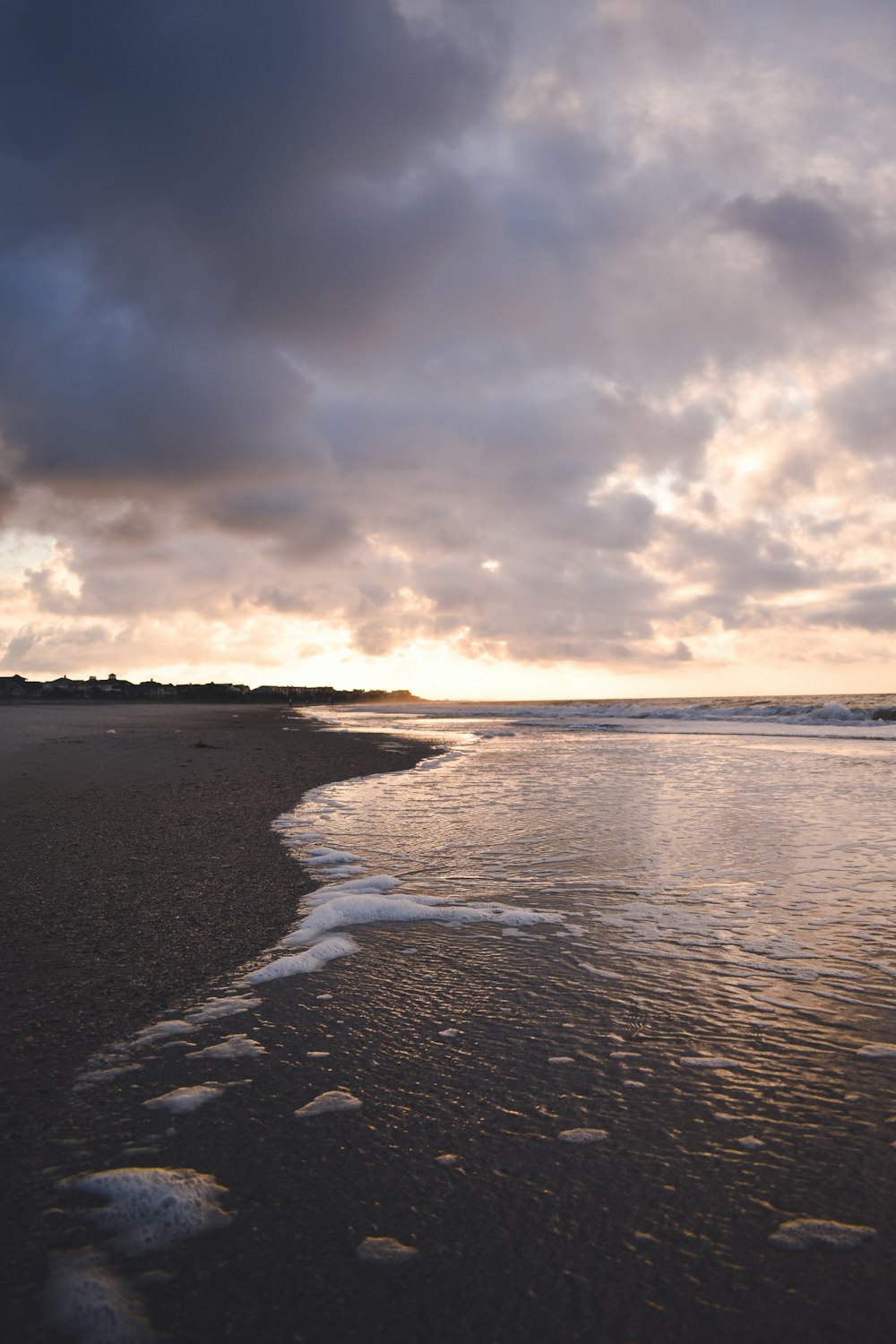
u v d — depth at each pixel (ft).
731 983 11.93
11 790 32.35
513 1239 6.29
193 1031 10.23
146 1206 6.66
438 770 43.39
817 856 20.61
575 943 13.84
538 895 16.93
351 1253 6.14
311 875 18.48
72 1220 6.51
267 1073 9.09
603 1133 7.85
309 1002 11.25
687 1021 10.55
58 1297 5.66
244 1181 7.05
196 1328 5.40
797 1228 6.39
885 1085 8.79
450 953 13.34
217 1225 6.46
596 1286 5.79
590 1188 6.95
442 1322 5.46
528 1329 5.39
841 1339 5.29
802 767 43.68
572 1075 9.05
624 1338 5.30
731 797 31.42
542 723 111.86
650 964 12.79
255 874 18.49
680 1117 8.14
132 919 15.01
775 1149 7.55
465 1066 9.28
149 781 36.14
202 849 21.13
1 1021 10.48
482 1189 6.94
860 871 18.94
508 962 12.90
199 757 49.70
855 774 39.75
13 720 96.68
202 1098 8.50
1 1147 7.55
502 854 20.93
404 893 17.06
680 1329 5.39
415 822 25.84
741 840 22.76
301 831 24.02
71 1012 10.82
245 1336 5.32
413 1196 6.84
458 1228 6.43
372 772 41.93
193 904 16.06
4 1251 6.16
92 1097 8.54
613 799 31.07
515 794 32.83
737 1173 7.17
